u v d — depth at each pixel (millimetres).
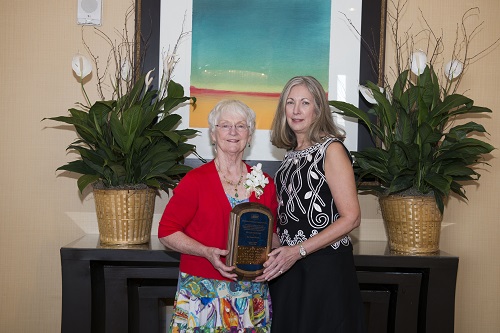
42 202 3197
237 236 2025
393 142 2711
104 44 3180
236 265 2033
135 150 2809
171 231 2119
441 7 3223
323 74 3174
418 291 2729
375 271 2760
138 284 2879
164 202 3203
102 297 2852
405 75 2902
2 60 3162
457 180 2951
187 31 3150
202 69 3160
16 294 3203
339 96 3174
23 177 3188
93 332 2703
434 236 2820
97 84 3180
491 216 3260
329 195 2131
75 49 3180
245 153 3170
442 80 3223
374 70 3162
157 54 3143
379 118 2977
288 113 2199
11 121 3174
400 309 2732
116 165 2723
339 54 3172
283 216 2191
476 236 3264
